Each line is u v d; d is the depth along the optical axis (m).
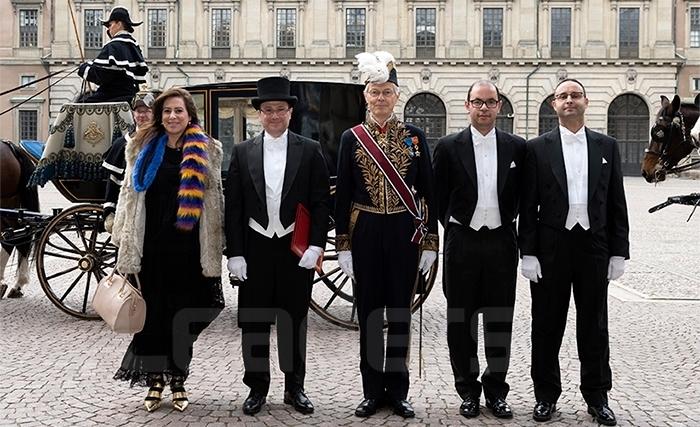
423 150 6.88
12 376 7.97
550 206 6.71
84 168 10.52
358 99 10.59
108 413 6.84
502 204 6.77
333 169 10.41
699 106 13.34
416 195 6.91
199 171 6.70
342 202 6.90
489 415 6.84
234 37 54.28
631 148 54.62
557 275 6.71
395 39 54.03
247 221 6.94
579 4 53.91
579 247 6.69
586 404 7.12
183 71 54.12
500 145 6.82
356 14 54.19
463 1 53.91
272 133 7.01
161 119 6.86
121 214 6.81
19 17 54.97
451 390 7.65
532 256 6.75
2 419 6.67
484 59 53.62
